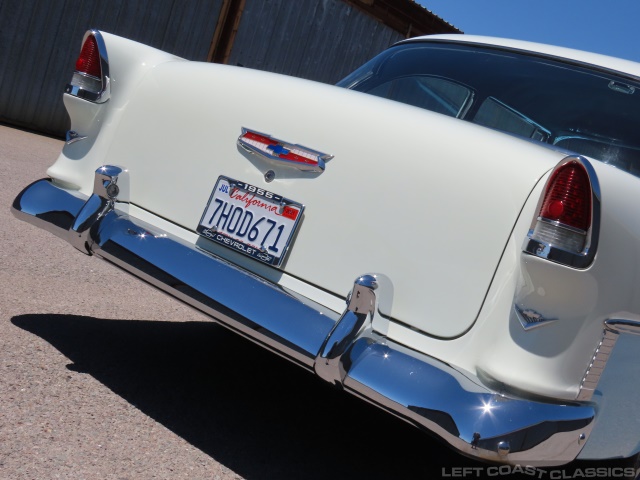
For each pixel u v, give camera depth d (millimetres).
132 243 2535
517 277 1979
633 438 2439
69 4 10367
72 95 2883
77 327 3270
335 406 3197
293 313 2191
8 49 10039
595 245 1915
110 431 2400
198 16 11430
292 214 2359
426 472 2766
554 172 1959
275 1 11852
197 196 2594
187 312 4020
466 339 2031
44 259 4188
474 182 2104
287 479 2416
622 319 2055
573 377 1994
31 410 2396
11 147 8164
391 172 2221
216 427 2650
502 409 1890
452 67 2979
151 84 2844
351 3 12617
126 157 2787
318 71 12719
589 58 2881
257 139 2498
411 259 2135
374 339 2094
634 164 2539
